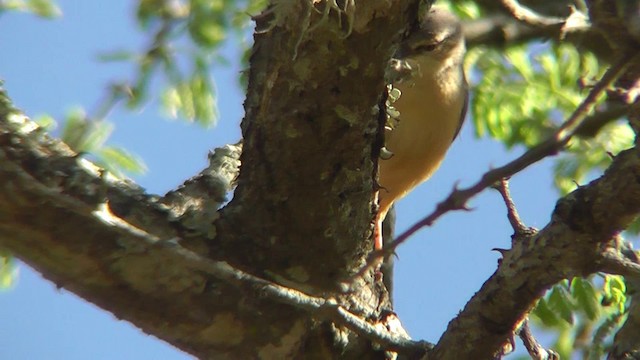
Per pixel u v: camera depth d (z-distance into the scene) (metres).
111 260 4.90
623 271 5.27
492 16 9.02
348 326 5.26
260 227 5.45
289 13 4.91
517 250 5.38
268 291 4.92
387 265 7.18
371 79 5.02
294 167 5.30
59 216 4.68
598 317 7.43
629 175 4.96
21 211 4.62
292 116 5.16
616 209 5.04
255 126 5.31
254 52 5.34
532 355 6.00
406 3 4.82
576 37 8.20
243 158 5.44
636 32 4.62
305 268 5.53
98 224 4.77
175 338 5.34
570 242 5.18
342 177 5.32
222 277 4.82
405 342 5.56
